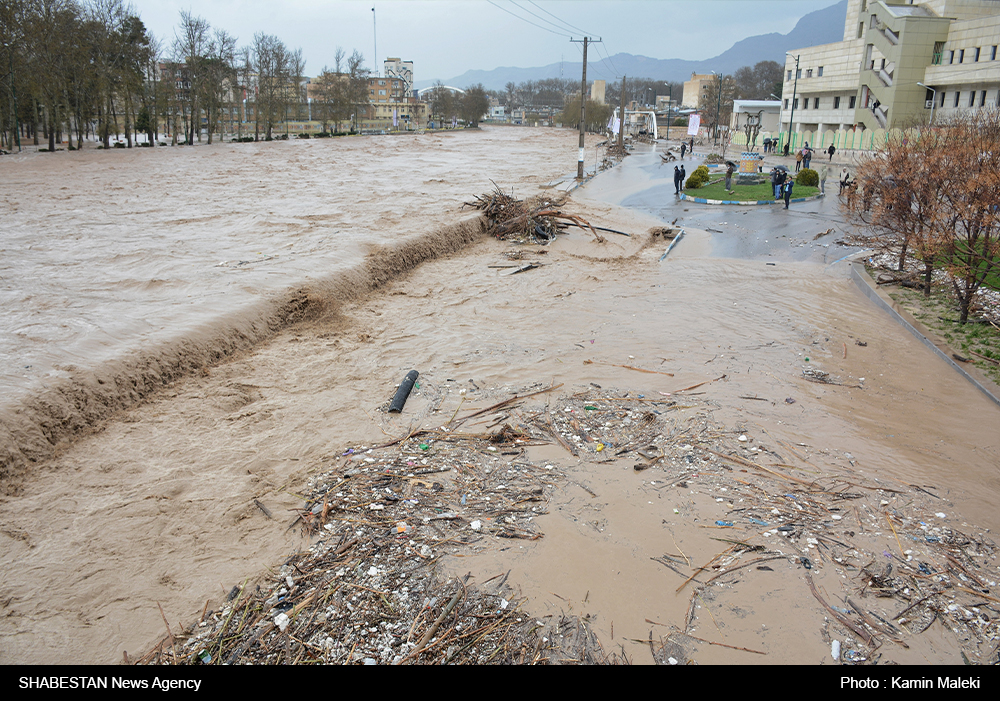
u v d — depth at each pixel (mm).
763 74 157125
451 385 10289
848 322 13742
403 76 195875
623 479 7602
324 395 9805
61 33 50000
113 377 9031
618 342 12406
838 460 8133
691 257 20203
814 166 46156
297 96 98000
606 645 5145
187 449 8102
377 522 6672
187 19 67938
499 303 14914
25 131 67688
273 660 4934
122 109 65188
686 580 5926
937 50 49281
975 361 11164
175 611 5453
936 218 13664
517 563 6094
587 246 21219
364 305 14453
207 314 11438
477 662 4930
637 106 161000
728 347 12172
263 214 23219
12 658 4922
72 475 7430
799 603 5668
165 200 27344
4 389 8148
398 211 24172
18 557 6043
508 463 7914
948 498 7348
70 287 13148
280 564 6051
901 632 5363
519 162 56156
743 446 8398
